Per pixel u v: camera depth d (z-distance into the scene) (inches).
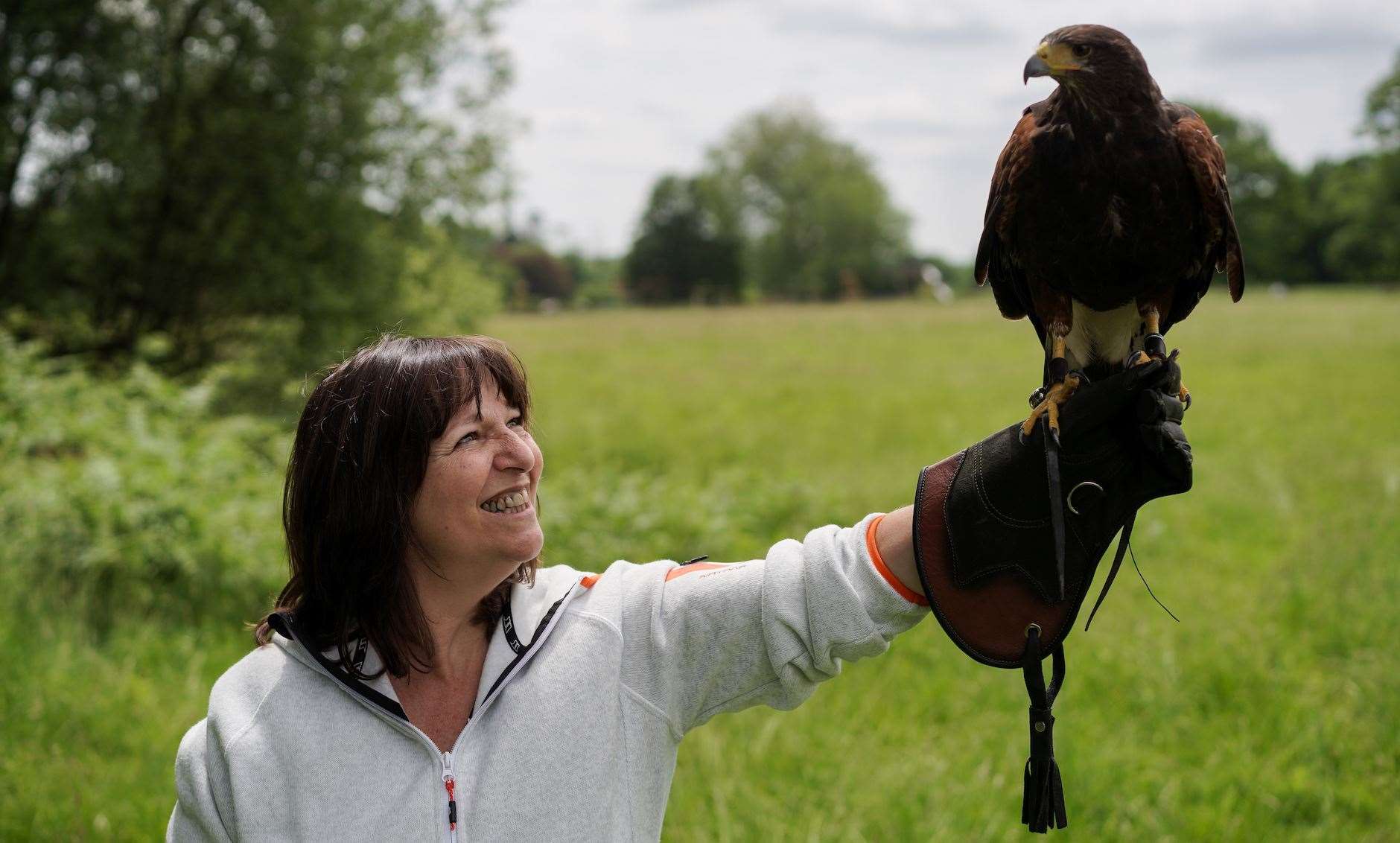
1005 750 173.6
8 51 429.1
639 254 3432.6
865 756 169.6
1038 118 81.1
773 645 68.4
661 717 71.3
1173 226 78.2
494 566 67.4
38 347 351.3
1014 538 66.1
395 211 505.7
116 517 231.8
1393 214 2277.3
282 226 475.5
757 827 148.6
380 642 66.6
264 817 65.1
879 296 3361.2
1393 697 184.7
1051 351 83.0
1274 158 3262.8
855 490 362.3
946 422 571.2
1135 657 208.8
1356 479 368.8
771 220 3447.3
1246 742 175.0
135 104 441.4
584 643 70.1
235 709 67.7
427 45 502.9
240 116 463.2
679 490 307.4
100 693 180.5
